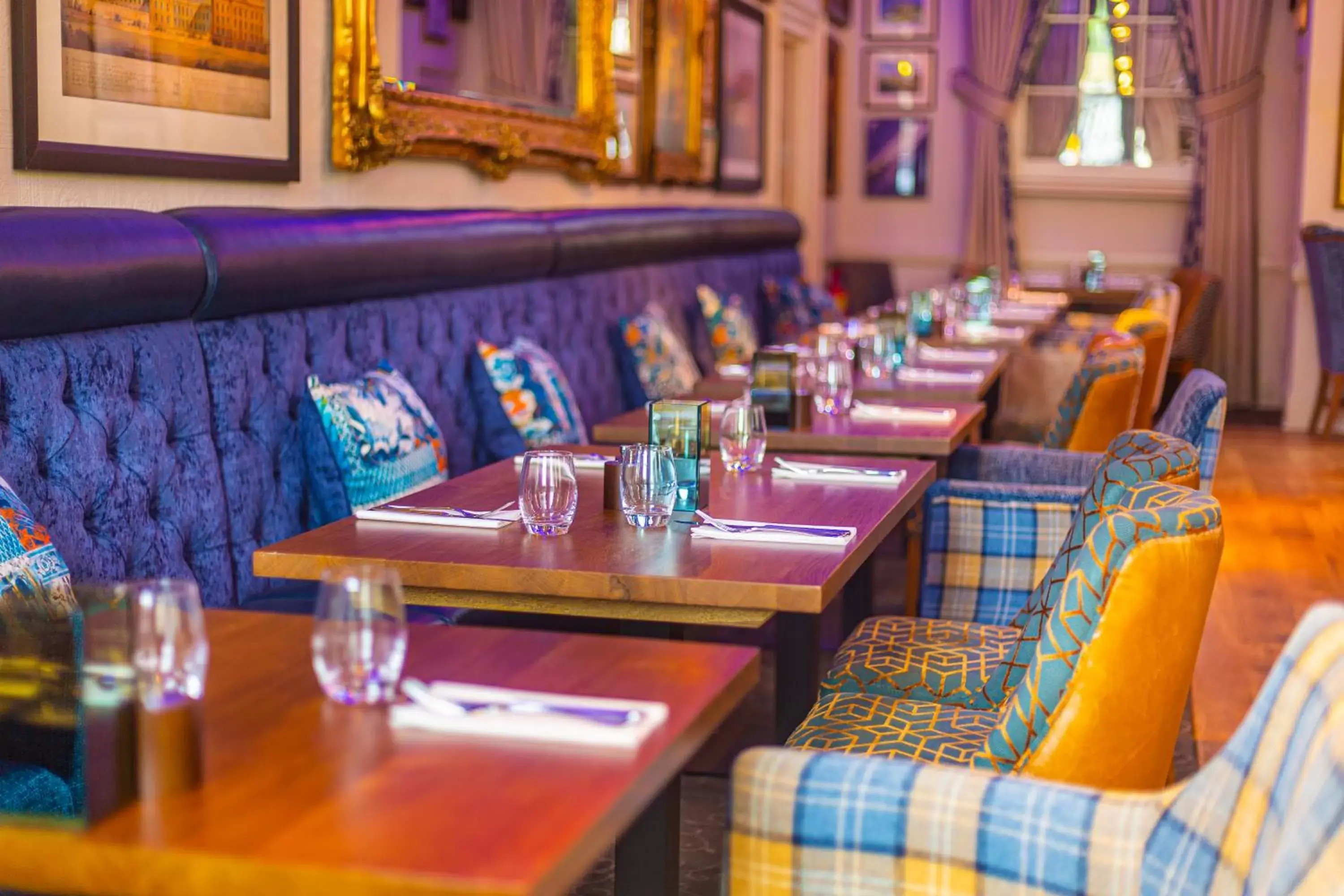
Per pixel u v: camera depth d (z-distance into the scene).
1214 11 11.02
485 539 2.59
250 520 3.41
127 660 1.35
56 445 2.79
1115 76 11.49
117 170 3.40
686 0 7.89
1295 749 1.44
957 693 2.71
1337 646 1.47
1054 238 11.80
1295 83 11.06
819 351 4.61
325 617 1.61
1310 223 9.59
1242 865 1.50
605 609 2.40
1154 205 11.59
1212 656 4.92
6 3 3.06
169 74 3.60
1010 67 11.51
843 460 3.50
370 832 1.28
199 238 3.39
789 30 10.10
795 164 10.88
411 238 4.36
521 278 5.41
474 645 1.87
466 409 4.61
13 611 1.42
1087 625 1.99
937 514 3.67
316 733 1.54
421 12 4.93
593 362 5.84
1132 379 4.43
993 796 1.67
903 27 11.85
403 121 4.71
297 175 4.19
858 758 1.74
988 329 7.55
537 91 5.89
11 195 3.12
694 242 7.48
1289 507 7.43
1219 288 9.79
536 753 1.48
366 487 3.57
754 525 2.64
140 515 3.00
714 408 4.08
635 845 2.01
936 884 1.68
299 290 3.77
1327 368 9.60
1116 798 1.65
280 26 4.08
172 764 1.37
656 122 7.49
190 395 3.25
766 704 4.34
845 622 4.18
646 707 1.60
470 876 1.19
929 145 11.92
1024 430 6.89
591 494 3.03
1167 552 1.96
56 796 1.34
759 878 1.74
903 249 12.06
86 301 2.93
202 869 1.24
